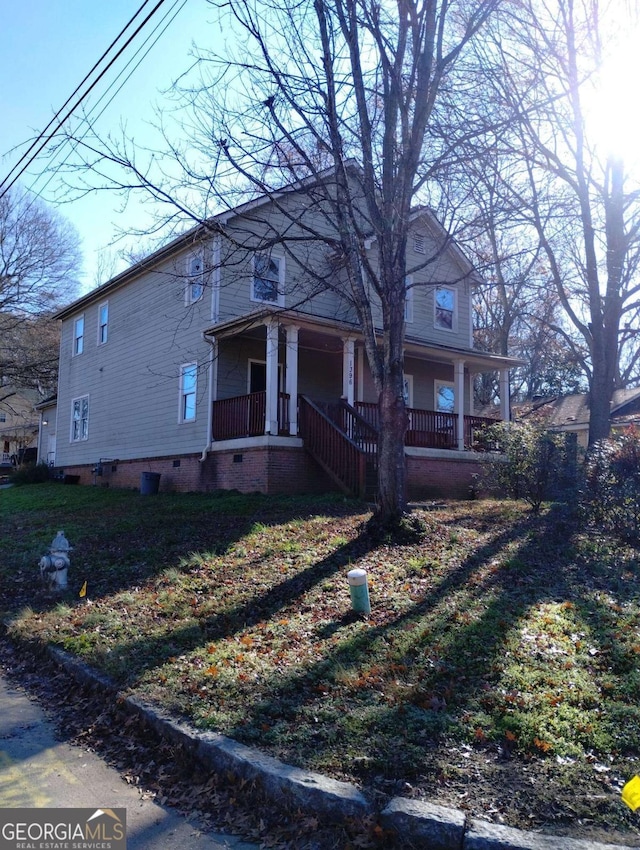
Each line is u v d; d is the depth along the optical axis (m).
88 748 4.54
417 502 14.02
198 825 3.53
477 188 11.42
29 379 38.50
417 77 8.62
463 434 18.33
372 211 8.87
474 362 19.61
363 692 4.65
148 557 9.34
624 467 8.99
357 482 13.52
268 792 3.63
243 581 7.79
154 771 4.15
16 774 4.13
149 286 19.80
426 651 5.30
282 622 6.28
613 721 4.06
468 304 22.02
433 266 20.83
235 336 16.83
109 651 5.95
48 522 13.58
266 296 14.93
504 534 9.19
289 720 4.32
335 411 15.89
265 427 14.73
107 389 21.94
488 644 5.33
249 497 13.90
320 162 9.80
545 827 3.10
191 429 17.36
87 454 22.89
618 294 14.32
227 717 4.40
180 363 18.02
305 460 15.09
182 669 5.38
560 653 5.10
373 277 8.89
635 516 8.62
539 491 10.82
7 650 6.84
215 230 9.11
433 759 3.72
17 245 35.66
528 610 6.09
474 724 4.09
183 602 7.23
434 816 3.17
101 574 8.84
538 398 33.91
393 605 6.47
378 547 8.55
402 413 9.12
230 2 8.01
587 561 7.77
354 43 8.38
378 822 3.27
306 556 8.46
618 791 3.37
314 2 8.28
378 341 16.70
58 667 6.07
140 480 19.02
